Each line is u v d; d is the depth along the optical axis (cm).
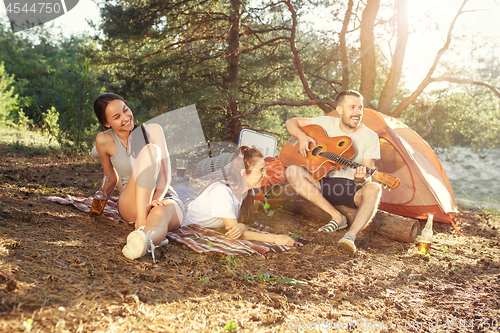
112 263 228
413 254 353
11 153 648
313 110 1379
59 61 2788
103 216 324
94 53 1001
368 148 383
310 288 241
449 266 329
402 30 998
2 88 1456
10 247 217
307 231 387
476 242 437
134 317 169
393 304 236
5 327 141
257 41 1201
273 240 314
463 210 745
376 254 339
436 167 502
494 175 1781
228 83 963
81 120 816
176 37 1048
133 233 234
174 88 917
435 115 1251
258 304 206
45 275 191
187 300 197
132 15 920
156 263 242
